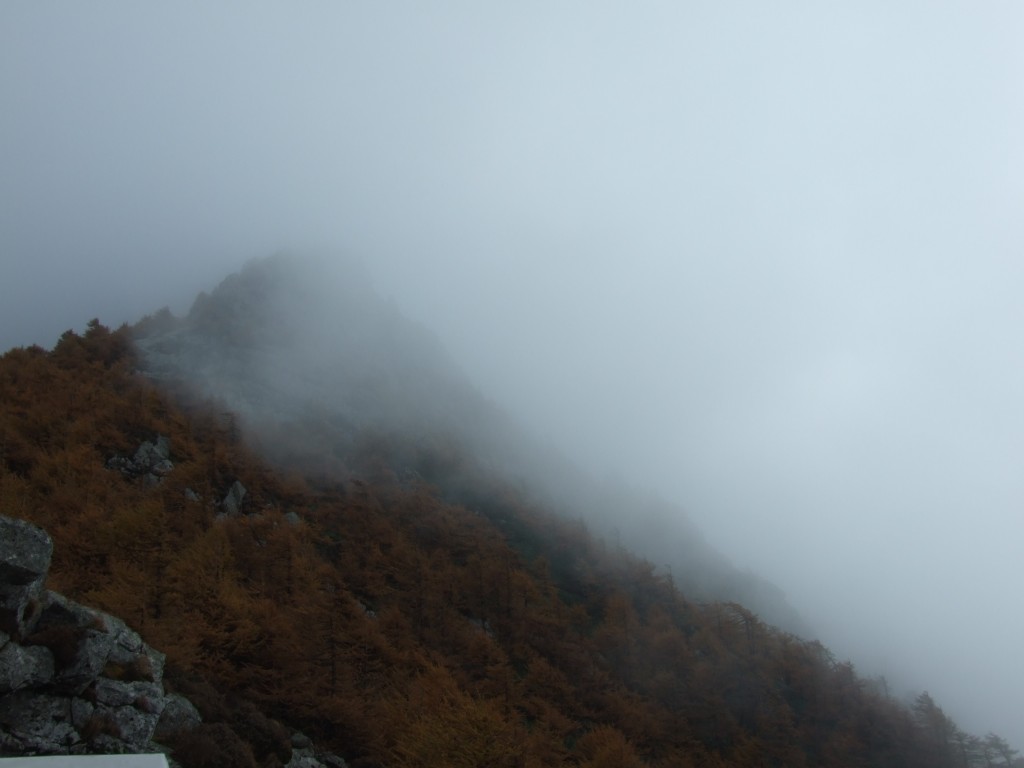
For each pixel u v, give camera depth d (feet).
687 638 216.95
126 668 63.82
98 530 124.26
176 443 198.18
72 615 57.67
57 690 54.60
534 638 182.50
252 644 106.11
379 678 122.21
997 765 187.62
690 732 161.99
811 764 165.68
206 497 176.45
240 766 71.26
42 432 176.24
